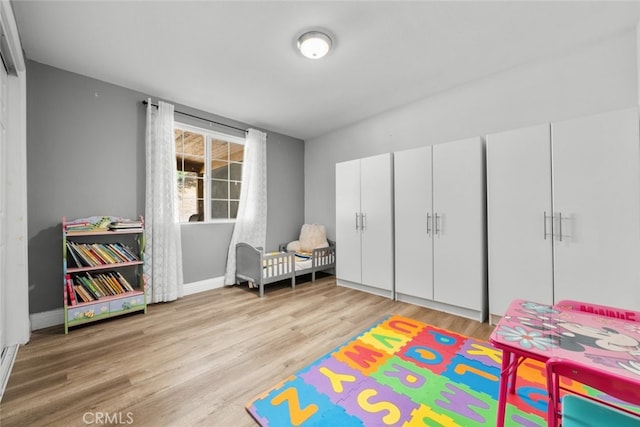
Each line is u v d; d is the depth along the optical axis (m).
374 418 1.35
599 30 2.14
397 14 1.95
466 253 2.65
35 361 1.88
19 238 2.12
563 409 0.94
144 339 2.22
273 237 4.53
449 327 2.45
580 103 2.38
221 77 2.80
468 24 2.06
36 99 2.46
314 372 1.75
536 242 2.26
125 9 1.86
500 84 2.78
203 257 3.64
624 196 1.90
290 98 3.31
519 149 2.33
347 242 3.72
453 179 2.73
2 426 1.31
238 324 2.52
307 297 3.33
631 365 0.86
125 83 2.90
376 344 2.12
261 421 1.33
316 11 1.91
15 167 2.12
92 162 2.77
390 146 3.72
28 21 1.95
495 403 1.46
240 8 1.87
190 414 1.39
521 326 1.16
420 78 2.87
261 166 4.21
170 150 3.21
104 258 2.60
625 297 1.91
